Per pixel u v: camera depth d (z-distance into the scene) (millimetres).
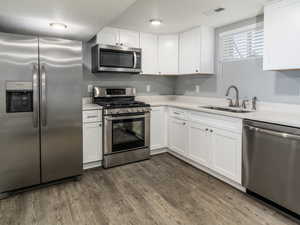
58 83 2295
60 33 2688
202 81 3514
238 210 1906
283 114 2191
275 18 2082
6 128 2068
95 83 3379
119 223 1733
